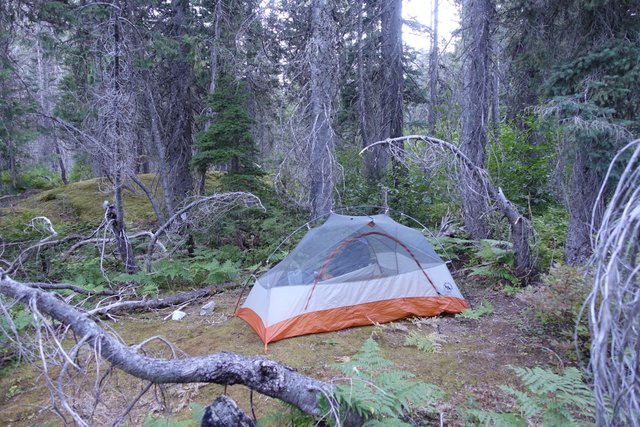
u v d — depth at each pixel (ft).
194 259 31.30
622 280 6.49
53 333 9.67
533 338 16.90
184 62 39.83
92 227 37.65
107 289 25.64
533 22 24.86
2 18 29.14
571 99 20.79
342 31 35.06
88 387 14.94
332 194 31.63
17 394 15.30
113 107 26.73
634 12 20.97
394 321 19.60
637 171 6.16
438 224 34.65
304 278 19.06
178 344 18.57
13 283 10.34
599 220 21.25
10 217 39.29
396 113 40.14
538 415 11.50
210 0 39.65
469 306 20.76
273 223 32.99
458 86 31.99
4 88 29.91
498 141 32.24
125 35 29.04
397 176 36.70
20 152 51.52
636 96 20.84
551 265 22.09
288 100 37.86
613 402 6.07
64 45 29.81
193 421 12.62
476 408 12.56
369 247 20.04
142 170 64.49
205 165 35.45
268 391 10.21
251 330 19.56
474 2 27.35
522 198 32.50
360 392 10.16
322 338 18.13
